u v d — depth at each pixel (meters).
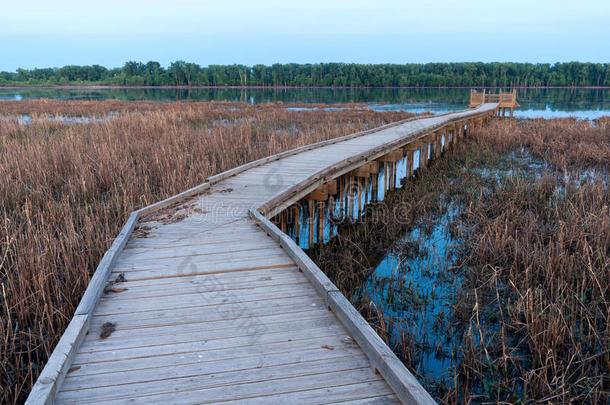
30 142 12.00
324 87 111.00
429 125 12.84
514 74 106.81
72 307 4.27
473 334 4.20
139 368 2.40
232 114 23.30
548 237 6.39
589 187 8.31
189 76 117.12
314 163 8.05
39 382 2.10
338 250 6.85
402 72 110.62
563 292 4.80
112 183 8.41
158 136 13.09
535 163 11.91
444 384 3.59
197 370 2.38
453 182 10.20
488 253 6.02
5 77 119.19
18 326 4.04
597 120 21.28
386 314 4.77
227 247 4.27
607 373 3.66
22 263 4.64
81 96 55.47
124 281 3.52
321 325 2.85
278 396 2.17
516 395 3.49
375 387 2.22
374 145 10.01
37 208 6.86
